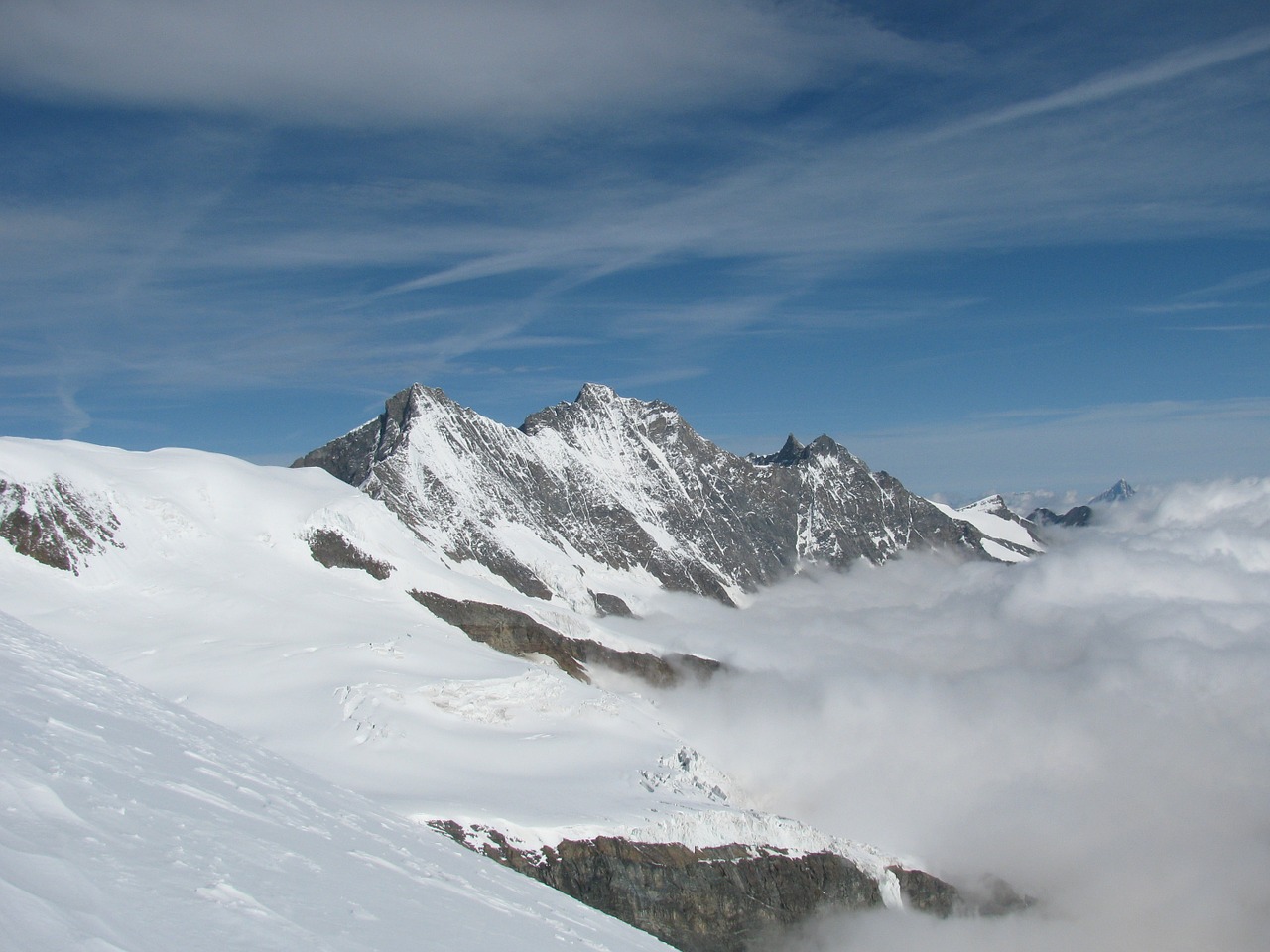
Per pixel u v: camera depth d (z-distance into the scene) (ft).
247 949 44.93
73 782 58.44
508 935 69.92
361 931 54.80
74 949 36.70
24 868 42.39
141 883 47.60
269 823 71.82
